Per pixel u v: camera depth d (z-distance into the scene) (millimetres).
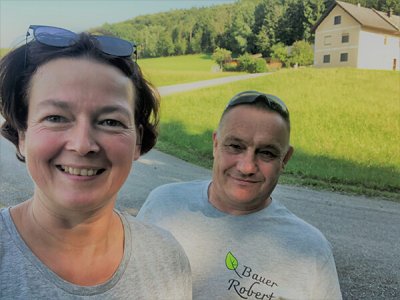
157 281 1031
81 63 898
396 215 6812
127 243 1025
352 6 23562
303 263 1639
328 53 24219
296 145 12031
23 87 915
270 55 26812
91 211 917
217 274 1664
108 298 929
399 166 10125
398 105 14367
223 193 1734
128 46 963
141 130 1135
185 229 1754
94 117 892
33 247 900
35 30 902
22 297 834
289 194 7988
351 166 10133
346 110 14383
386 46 23156
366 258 4977
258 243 1678
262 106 1684
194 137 12891
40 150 871
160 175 8719
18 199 6383
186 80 24938
